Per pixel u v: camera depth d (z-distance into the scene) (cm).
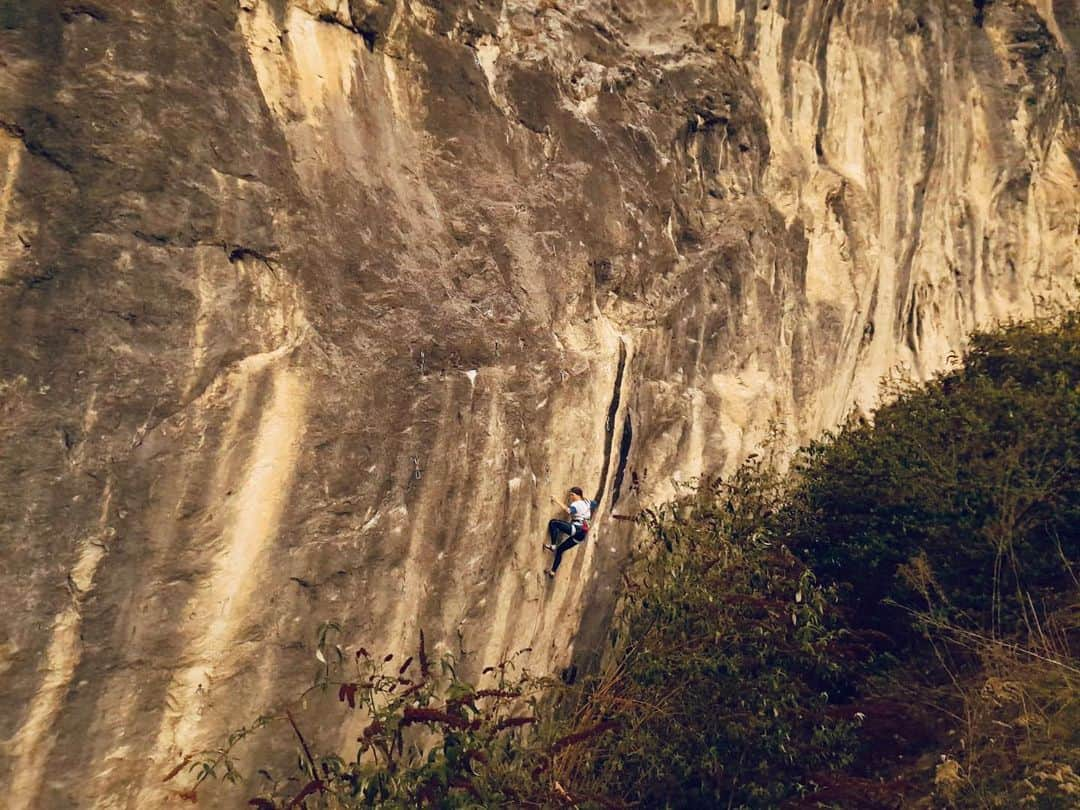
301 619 606
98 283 507
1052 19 1923
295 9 657
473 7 832
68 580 500
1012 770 680
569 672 857
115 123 517
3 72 486
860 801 677
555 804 635
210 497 555
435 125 767
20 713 488
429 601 694
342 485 620
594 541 885
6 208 483
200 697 565
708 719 728
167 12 553
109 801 532
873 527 900
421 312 684
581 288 855
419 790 570
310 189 630
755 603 760
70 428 497
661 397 966
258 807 582
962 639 813
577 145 896
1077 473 888
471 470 715
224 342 558
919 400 1066
